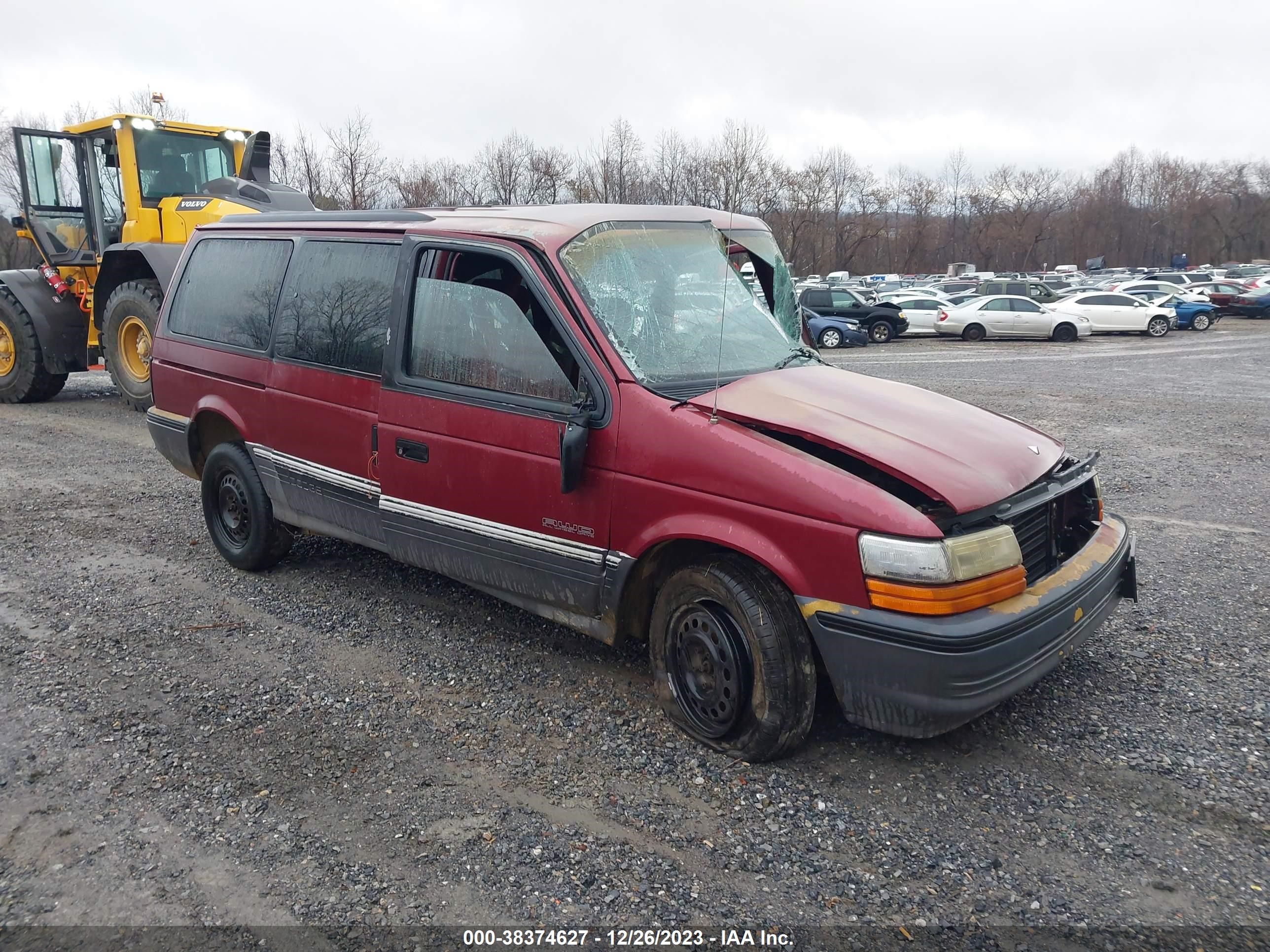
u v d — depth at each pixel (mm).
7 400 11562
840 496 3010
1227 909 2572
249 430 4996
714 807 3080
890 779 3234
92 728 3574
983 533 3064
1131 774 3260
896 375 16469
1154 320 27625
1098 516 4016
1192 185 86812
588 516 3568
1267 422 10922
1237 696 3826
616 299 3701
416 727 3607
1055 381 15398
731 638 3285
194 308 5445
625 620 3688
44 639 4422
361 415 4340
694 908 2594
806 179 54812
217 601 4930
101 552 5730
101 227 10867
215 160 10969
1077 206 84500
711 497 3242
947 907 2594
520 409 3715
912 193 74312
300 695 3863
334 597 4996
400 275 4168
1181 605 4871
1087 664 4148
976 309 26844
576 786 3203
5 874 2742
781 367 3941
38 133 10711
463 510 3973
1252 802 3076
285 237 4867
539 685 3971
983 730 3564
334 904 2604
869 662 2980
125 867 2770
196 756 3379
